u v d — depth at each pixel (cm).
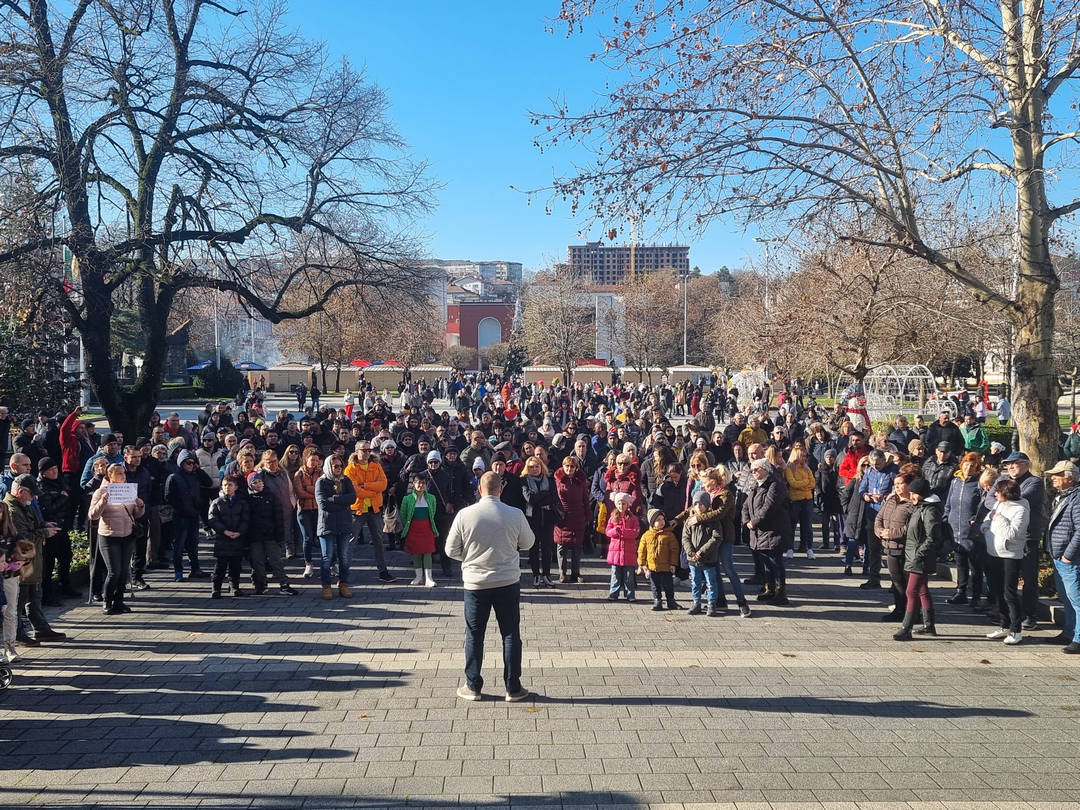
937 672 784
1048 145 1112
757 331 2325
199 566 1256
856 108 1170
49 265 1538
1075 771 565
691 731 634
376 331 2062
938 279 2073
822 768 568
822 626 956
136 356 4547
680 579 1148
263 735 629
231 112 1694
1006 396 3056
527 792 533
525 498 1162
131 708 688
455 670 784
